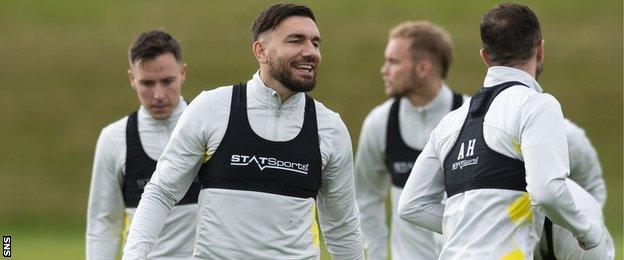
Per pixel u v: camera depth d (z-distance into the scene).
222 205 19.14
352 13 120.81
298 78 18.97
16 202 84.12
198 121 19.22
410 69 30.55
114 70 106.94
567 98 103.06
